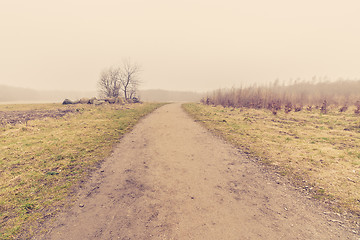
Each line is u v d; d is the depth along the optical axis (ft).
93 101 107.24
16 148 28.43
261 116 67.10
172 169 23.49
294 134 38.45
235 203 15.92
